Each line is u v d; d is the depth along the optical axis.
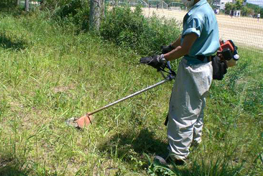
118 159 3.24
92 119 3.90
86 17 8.59
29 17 9.50
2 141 3.23
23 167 2.94
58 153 3.19
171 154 3.19
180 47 2.94
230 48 3.18
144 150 3.53
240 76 5.93
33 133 3.47
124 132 3.79
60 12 9.44
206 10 2.89
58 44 6.70
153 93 4.93
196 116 3.13
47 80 4.75
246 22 21.33
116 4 8.79
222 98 5.19
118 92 4.70
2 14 10.08
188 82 3.03
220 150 3.65
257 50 10.38
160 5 18.00
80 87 4.73
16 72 4.71
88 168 3.05
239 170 3.10
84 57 6.12
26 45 6.39
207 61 3.05
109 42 7.41
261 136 3.94
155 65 3.13
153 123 4.08
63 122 3.77
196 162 3.29
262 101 5.08
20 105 4.03
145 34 7.22
